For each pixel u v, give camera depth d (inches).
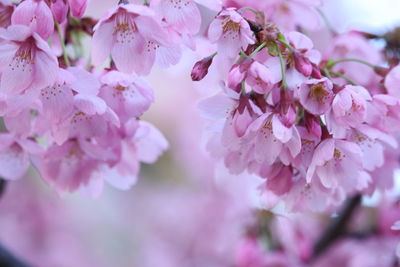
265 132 28.0
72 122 29.4
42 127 29.6
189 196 54.2
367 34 33.0
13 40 27.8
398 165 32.5
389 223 37.9
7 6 28.6
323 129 28.2
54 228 54.6
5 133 30.4
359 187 29.6
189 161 56.0
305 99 27.7
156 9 28.0
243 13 28.7
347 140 28.3
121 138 29.8
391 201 37.9
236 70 27.5
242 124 27.8
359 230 38.9
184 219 52.8
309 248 38.1
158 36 27.9
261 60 28.0
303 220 41.3
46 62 27.8
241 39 27.8
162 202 55.6
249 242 38.0
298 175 29.2
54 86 28.2
